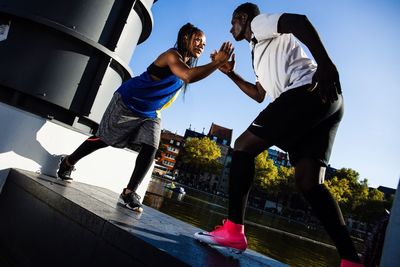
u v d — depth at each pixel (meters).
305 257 17.47
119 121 2.33
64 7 2.95
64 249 1.54
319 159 1.53
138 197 2.21
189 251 1.29
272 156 101.88
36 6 2.86
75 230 1.52
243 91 2.19
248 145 1.52
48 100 2.89
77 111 3.06
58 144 2.66
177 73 2.05
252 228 25.36
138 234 1.29
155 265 1.11
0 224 2.19
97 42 3.12
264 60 1.72
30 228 1.85
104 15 3.16
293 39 1.67
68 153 2.74
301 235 32.75
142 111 2.35
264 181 73.88
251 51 1.85
